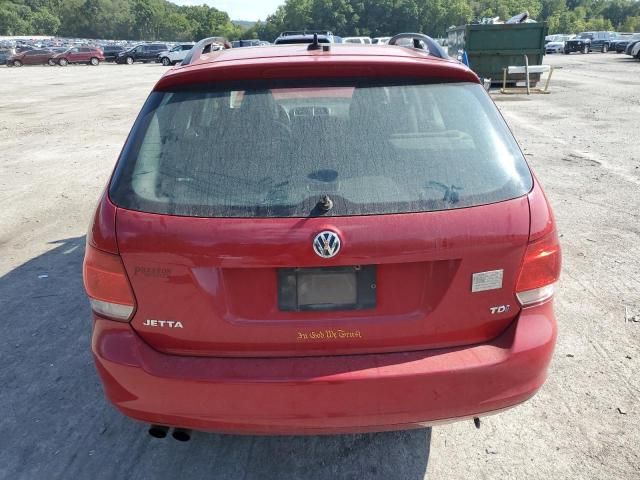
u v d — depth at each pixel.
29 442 2.99
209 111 2.41
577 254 5.21
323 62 2.41
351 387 2.18
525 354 2.28
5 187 8.21
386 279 2.20
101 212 2.30
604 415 3.09
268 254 2.12
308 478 2.72
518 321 2.32
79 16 165.75
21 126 14.52
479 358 2.25
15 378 3.55
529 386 2.33
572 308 4.24
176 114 2.43
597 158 8.97
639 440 2.90
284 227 2.12
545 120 12.84
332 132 2.32
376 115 2.36
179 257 2.16
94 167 9.38
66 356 3.79
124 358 2.26
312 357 2.25
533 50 18.33
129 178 2.32
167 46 54.91
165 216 2.19
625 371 3.47
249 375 2.19
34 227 6.43
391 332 2.24
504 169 2.33
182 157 2.31
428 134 2.35
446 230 2.15
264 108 2.38
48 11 174.12
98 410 3.25
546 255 2.30
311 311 2.21
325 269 2.17
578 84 20.88
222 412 2.23
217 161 2.28
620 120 12.62
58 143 11.81
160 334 2.27
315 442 2.97
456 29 20.50
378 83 2.45
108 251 2.23
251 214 2.15
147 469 2.80
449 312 2.25
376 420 2.24
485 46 18.36
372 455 2.87
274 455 2.88
